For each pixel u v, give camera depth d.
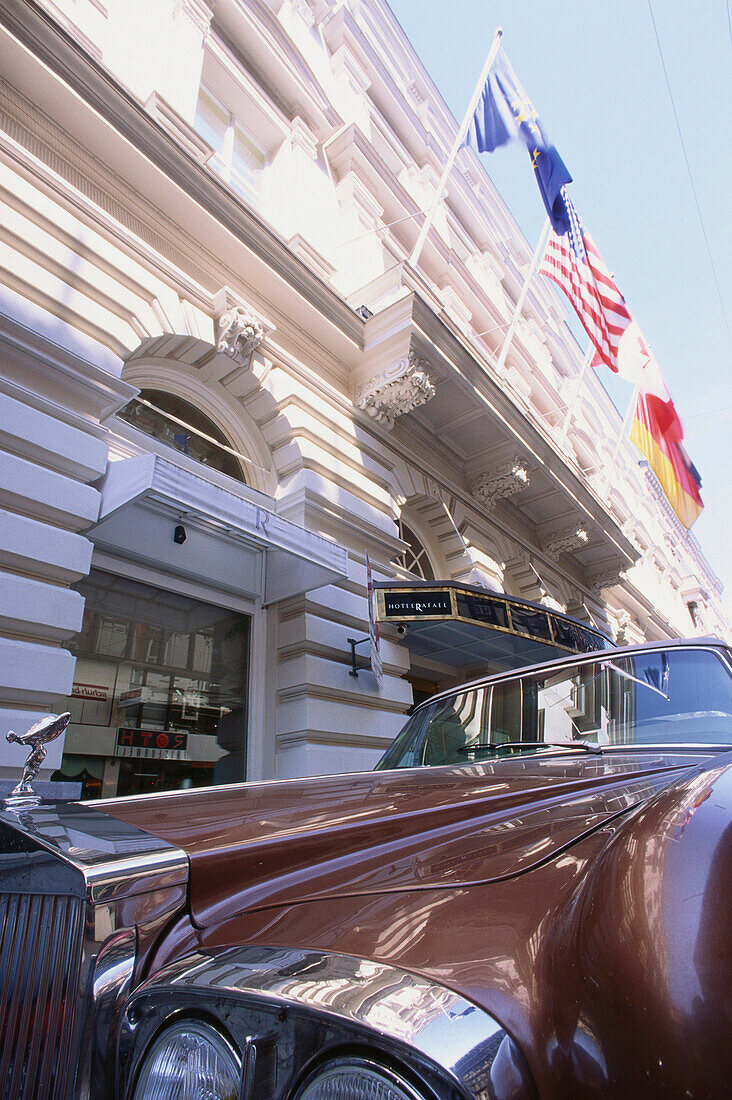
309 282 6.73
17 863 0.92
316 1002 0.57
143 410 5.64
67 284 4.68
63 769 4.20
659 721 2.05
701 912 0.61
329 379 7.24
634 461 24.02
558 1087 0.50
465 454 9.28
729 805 0.83
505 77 9.29
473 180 14.67
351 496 6.74
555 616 7.54
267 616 5.94
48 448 4.07
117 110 5.02
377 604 6.23
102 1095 0.66
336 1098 0.52
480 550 9.23
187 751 4.98
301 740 5.37
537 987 0.60
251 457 6.39
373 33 12.65
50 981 0.77
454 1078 0.47
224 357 5.94
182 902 0.85
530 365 13.88
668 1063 0.49
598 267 9.92
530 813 1.22
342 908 0.83
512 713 2.40
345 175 9.45
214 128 7.83
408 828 1.16
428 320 7.18
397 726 6.21
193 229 5.84
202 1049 0.60
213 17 7.84
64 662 3.83
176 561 5.17
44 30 4.52
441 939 0.69
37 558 3.86
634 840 0.82
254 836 1.02
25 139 4.69
